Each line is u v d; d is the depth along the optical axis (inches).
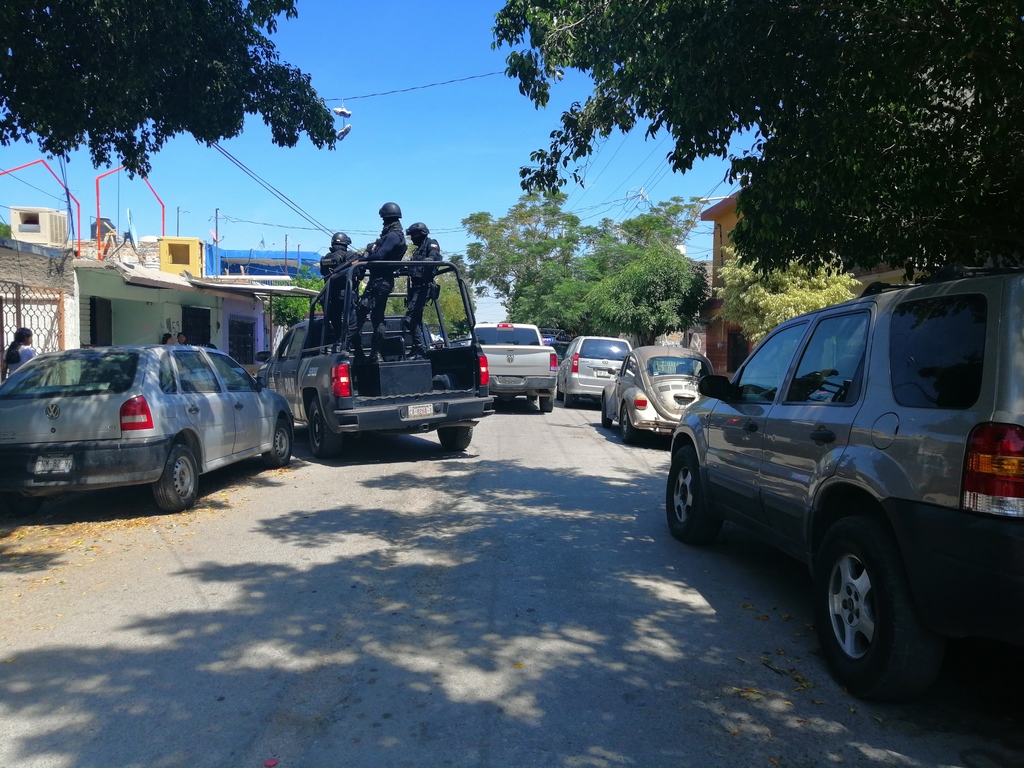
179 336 697.6
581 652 180.9
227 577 234.2
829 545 171.0
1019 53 203.3
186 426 317.4
